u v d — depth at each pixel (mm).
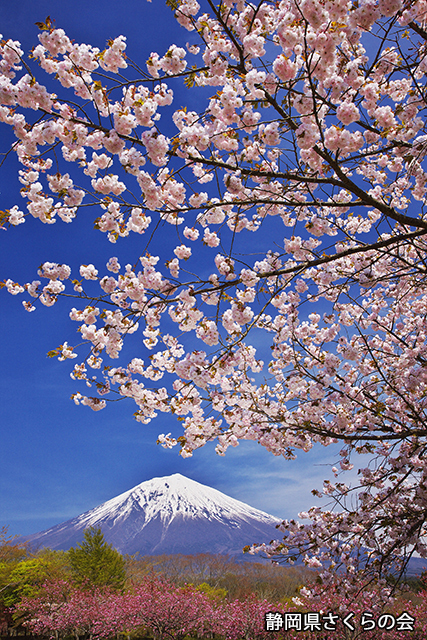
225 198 4328
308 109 3037
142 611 21719
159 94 3555
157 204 3494
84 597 26328
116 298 4281
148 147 3025
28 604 26266
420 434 4512
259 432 4965
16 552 37969
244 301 4012
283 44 2896
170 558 71938
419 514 5078
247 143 3889
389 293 5504
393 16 3182
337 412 5117
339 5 2678
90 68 3123
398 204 5914
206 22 3324
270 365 5602
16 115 3066
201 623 22734
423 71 3574
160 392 4785
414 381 4598
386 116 3025
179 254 4355
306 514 6117
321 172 3852
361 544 5277
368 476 5371
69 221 4012
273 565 5598
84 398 4754
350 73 3320
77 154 3846
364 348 5531
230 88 3180
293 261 4496
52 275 4164
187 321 4168
